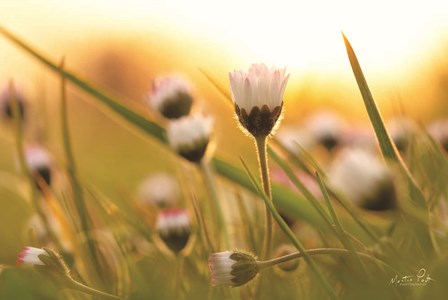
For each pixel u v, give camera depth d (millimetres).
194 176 435
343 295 330
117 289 376
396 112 413
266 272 353
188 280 376
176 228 367
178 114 408
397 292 312
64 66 420
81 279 366
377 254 327
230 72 350
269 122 349
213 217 390
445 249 322
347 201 356
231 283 328
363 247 329
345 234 324
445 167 357
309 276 351
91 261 385
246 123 349
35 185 425
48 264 342
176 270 365
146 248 406
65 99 412
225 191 433
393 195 298
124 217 409
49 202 399
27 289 347
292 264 353
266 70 350
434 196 361
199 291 359
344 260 339
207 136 393
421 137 407
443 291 305
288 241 393
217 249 375
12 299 346
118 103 429
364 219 349
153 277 383
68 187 426
